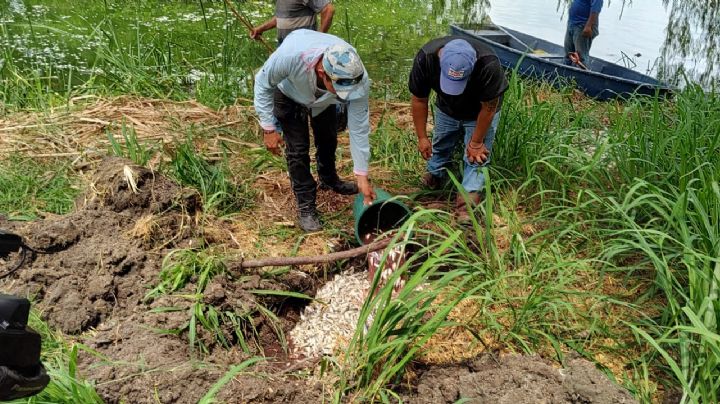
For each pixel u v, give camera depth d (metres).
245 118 6.39
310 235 4.75
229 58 7.80
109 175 4.63
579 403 3.19
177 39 9.06
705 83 8.93
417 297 3.51
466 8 12.29
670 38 10.11
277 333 4.01
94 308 3.85
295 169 4.60
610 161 5.26
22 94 6.71
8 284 3.92
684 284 4.23
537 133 5.55
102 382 3.30
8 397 2.22
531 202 5.20
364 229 4.76
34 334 2.22
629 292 4.20
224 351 3.75
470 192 4.84
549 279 4.19
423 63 4.43
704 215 3.91
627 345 3.82
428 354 3.74
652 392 3.55
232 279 4.16
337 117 5.12
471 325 3.94
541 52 9.35
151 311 3.79
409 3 12.30
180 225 4.46
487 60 4.25
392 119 6.42
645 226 4.25
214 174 5.04
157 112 6.40
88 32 9.27
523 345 3.66
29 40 8.80
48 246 4.18
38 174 5.20
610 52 10.27
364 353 3.44
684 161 4.67
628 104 6.26
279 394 3.37
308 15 6.46
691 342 3.36
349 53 3.73
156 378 3.33
